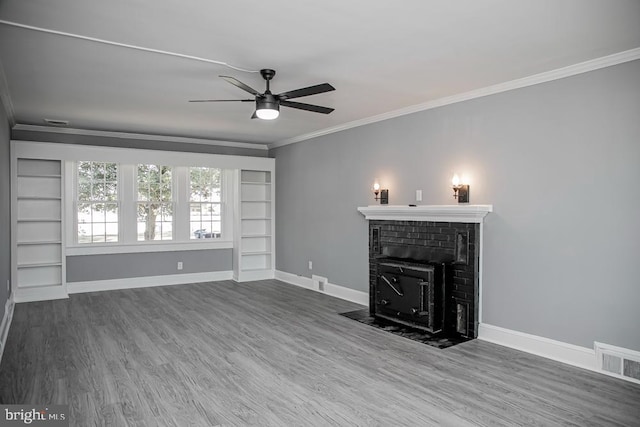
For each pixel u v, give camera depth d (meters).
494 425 2.59
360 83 4.02
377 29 2.80
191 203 7.46
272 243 7.83
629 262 3.20
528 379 3.26
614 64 3.27
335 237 6.28
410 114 5.02
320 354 3.82
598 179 3.37
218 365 3.55
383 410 2.78
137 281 6.93
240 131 6.59
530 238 3.83
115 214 6.82
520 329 3.92
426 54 3.26
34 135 6.11
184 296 6.25
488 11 2.54
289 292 6.57
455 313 4.40
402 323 4.67
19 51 3.18
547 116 3.70
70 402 2.87
